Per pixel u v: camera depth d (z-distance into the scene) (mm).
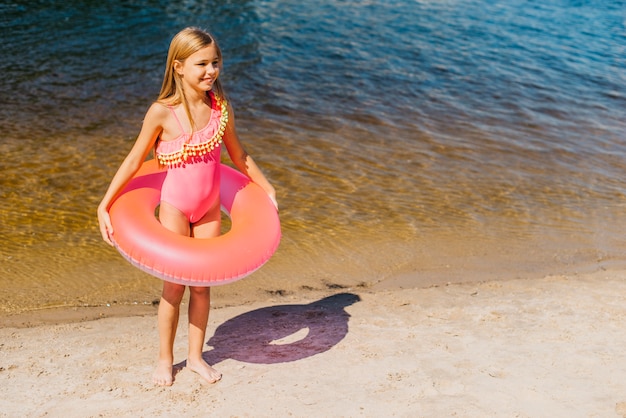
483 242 5723
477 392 3576
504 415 3377
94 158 7004
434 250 5562
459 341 4141
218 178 3523
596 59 11430
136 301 4734
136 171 3424
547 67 10961
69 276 4988
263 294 4883
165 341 3641
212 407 3449
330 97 9297
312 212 6098
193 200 3449
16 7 12664
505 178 7043
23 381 3670
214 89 3430
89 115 8227
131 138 7594
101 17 12461
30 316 4488
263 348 4066
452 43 11984
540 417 3361
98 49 10719
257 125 8195
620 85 10258
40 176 6535
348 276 5152
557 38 12523
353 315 4527
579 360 3902
